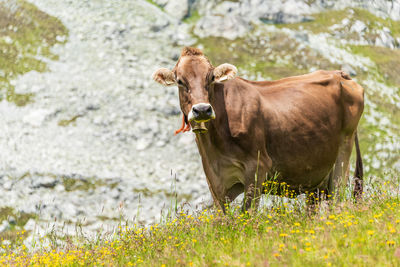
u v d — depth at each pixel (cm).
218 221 1822
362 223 1600
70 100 7125
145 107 7100
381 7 9519
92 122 6844
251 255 1398
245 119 2131
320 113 2398
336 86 2550
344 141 2600
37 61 7744
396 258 1247
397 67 8212
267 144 2244
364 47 8562
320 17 8981
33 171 5953
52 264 1819
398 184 2091
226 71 2038
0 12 8488
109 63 7744
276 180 2317
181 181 6006
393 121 7181
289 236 1515
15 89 7256
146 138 6669
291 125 2283
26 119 6825
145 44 8112
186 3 8825
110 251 1845
